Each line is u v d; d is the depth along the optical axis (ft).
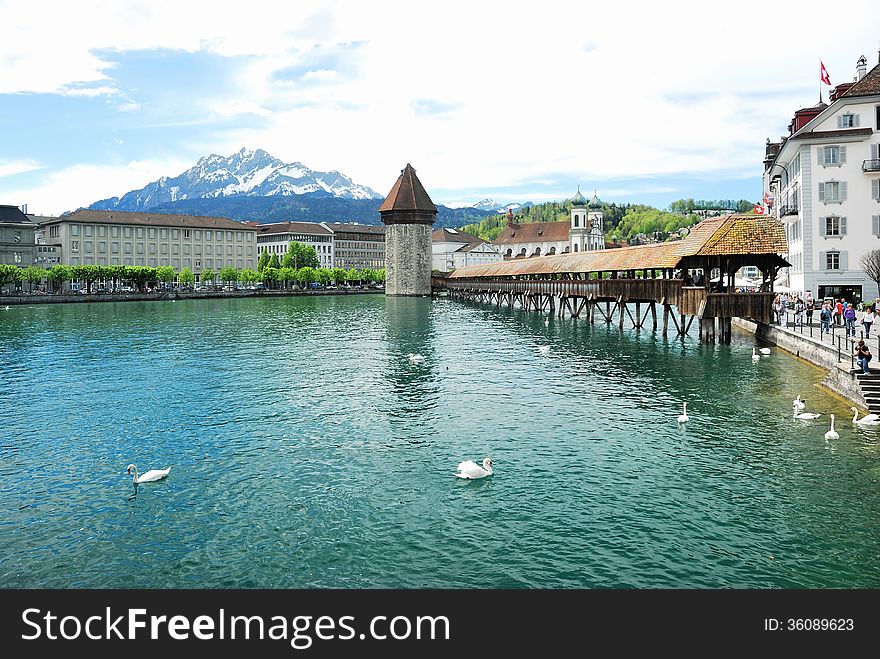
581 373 127.03
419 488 64.49
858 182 203.10
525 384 116.78
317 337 204.85
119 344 186.60
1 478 68.54
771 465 69.56
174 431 86.63
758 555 50.14
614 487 64.13
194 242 640.17
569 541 52.70
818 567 48.42
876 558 49.52
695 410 93.97
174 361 150.71
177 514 58.80
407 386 116.67
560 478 66.80
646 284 191.72
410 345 180.86
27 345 184.03
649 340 179.63
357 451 76.69
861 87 202.80
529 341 185.88
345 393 110.93
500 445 78.54
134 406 102.01
